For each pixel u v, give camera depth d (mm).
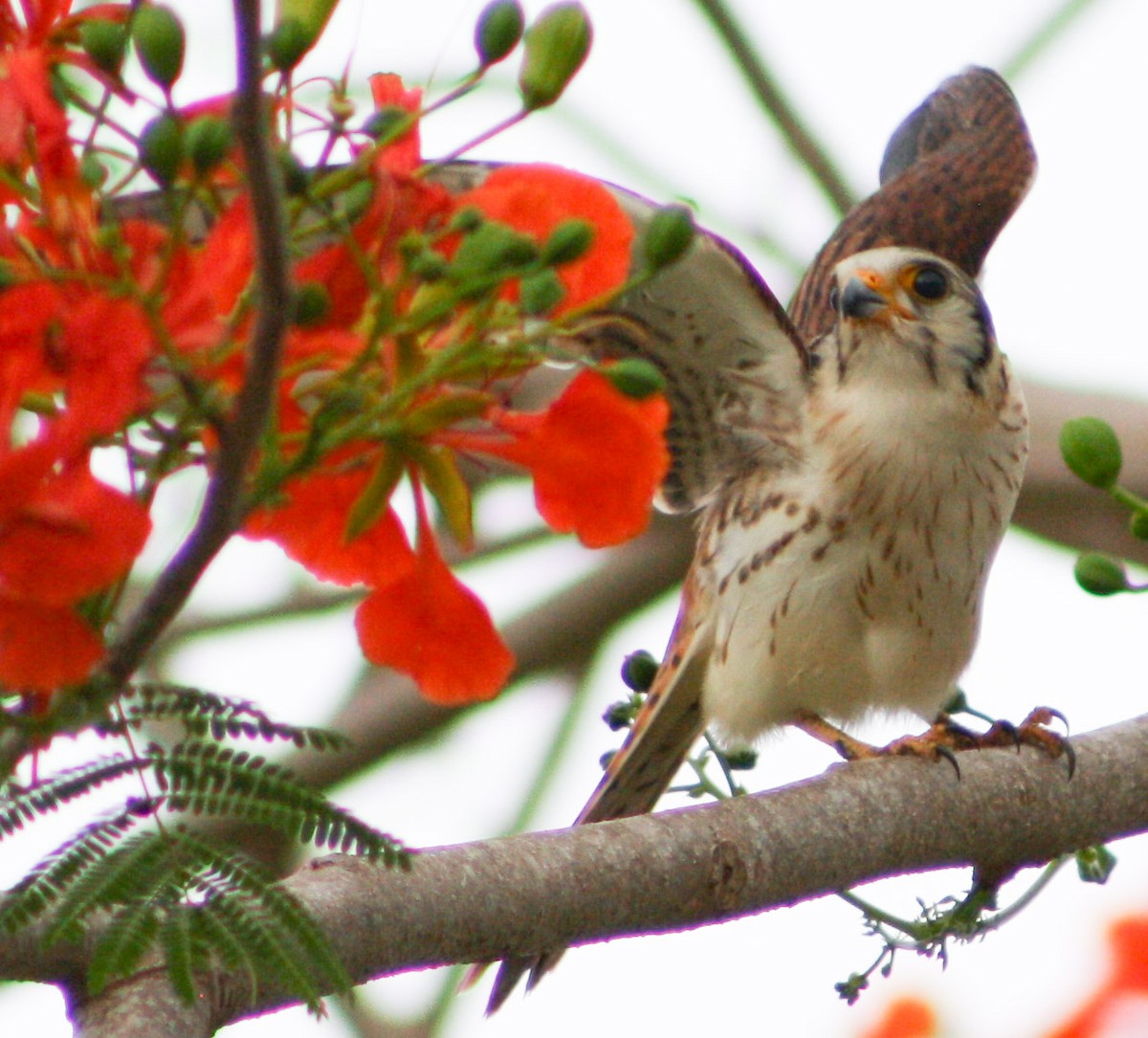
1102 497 13219
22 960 5426
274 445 3697
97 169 3633
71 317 3342
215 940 4176
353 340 3838
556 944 6812
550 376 9805
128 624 3594
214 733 4137
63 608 3469
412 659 4441
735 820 7371
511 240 3764
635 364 4191
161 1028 5512
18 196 3684
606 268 4270
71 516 3287
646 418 4559
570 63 4066
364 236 3832
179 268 3562
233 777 4203
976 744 8320
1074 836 8086
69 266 3596
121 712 4078
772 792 7652
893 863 7730
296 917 4273
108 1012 5531
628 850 7004
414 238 3756
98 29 3693
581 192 4273
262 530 4410
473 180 6371
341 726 14711
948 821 7852
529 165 4316
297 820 4195
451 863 6609
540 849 6852
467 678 4445
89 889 4129
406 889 6418
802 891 7480
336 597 14703
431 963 6508
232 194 4203
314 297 3631
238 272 3670
